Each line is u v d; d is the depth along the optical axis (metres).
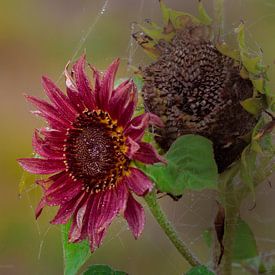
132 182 1.49
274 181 1.84
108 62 2.34
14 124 2.47
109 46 2.37
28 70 2.57
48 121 1.53
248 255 1.61
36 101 1.54
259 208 1.88
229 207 1.56
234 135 1.51
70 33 2.57
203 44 1.53
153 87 1.53
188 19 1.55
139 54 1.69
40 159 1.53
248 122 1.51
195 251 1.92
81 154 1.52
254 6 1.94
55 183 1.52
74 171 1.52
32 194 2.23
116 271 1.54
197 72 1.52
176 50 1.53
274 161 1.53
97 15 2.45
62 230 1.53
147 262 2.08
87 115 1.52
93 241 1.49
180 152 1.49
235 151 1.52
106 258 2.09
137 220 1.48
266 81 1.51
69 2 2.58
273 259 1.69
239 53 1.52
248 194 1.55
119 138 1.51
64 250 1.53
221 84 1.52
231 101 1.51
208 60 1.52
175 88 1.52
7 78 2.53
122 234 2.08
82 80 1.52
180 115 1.51
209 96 1.51
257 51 1.60
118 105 1.51
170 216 1.89
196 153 1.49
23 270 2.21
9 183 2.34
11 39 2.56
